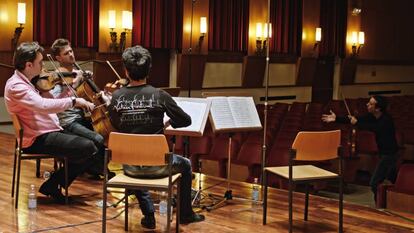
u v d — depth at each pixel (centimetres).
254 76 1473
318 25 1630
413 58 2041
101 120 515
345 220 476
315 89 1691
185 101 468
